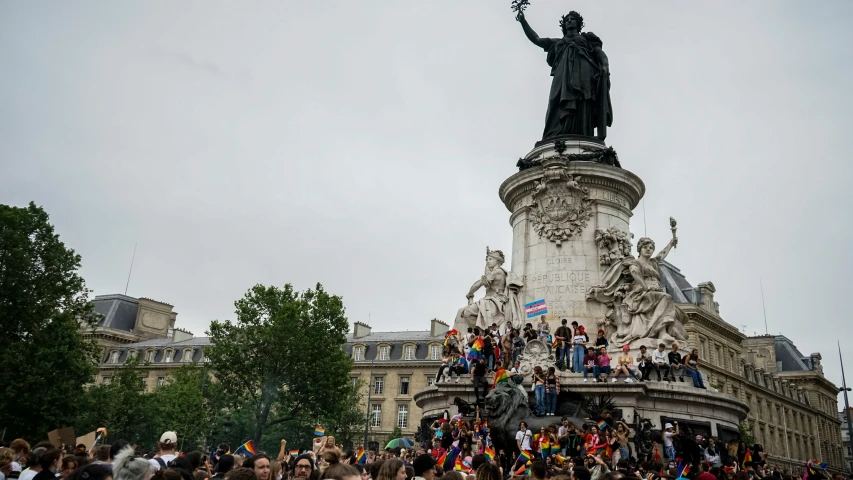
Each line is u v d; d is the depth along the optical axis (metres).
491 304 23.88
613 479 7.82
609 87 28.45
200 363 87.25
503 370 18.41
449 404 20.91
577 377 19.81
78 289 41.91
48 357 38.97
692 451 16.72
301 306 50.31
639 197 25.81
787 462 76.94
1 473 8.46
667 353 20.97
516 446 17.34
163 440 9.95
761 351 93.00
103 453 9.86
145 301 100.56
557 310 23.22
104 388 55.97
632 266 22.38
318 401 49.28
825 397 96.44
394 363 80.50
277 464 8.26
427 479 7.30
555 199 24.44
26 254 39.12
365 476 9.13
